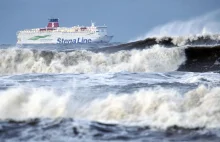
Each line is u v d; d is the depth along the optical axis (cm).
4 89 6481
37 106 4838
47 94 5131
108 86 6525
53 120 4419
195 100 4750
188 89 6088
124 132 4003
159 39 13812
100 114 4622
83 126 4169
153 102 4678
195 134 3897
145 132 4000
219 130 3984
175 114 4381
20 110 4828
